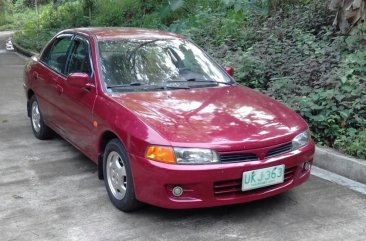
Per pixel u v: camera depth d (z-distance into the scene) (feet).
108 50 16.49
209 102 14.73
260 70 24.84
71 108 16.78
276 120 13.96
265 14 34.86
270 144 12.82
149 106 14.01
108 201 14.57
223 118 13.56
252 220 13.35
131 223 13.14
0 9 117.50
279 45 27.55
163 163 12.12
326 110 19.45
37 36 61.57
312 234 12.60
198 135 12.49
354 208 14.23
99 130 14.58
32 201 14.62
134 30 18.43
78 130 16.44
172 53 17.19
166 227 12.91
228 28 33.91
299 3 34.96
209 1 42.75
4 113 26.04
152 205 13.43
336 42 25.00
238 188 12.59
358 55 22.49
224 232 12.65
